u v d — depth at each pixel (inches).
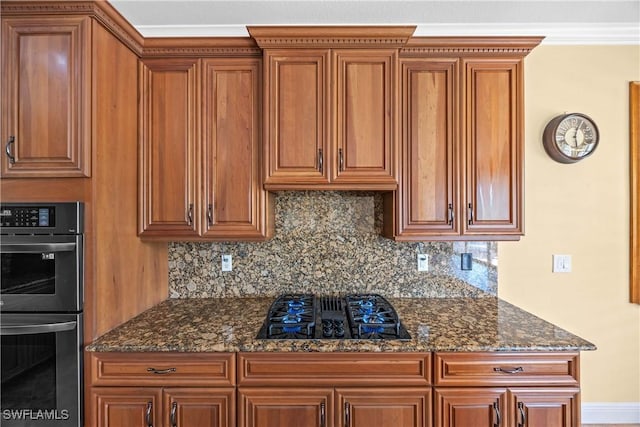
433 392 58.7
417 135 74.4
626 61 91.5
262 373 59.0
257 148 74.8
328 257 87.7
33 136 58.8
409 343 59.1
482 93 74.4
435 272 87.8
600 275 91.3
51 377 57.6
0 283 57.4
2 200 59.1
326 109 72.4
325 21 88.3
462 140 74.1
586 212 91.4
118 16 64.6
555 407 58.6
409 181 74.4
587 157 89.7
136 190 73.7
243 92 74.7
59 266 57.6
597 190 91.4
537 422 58.6
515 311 76.6
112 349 58.1
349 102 72.6
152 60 74.5
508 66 74.4
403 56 74.5
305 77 72.7
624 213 91.6
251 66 74.7
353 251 87.7
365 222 87.8
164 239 74.3
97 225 60.6
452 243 88.2
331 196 87.8
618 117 91.7
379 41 71.5
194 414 58.7
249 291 87.7
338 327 63.9
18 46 58.9
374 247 87.7
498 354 58.7
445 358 58.8
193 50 74.1
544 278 91.0
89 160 59.1
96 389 58.6
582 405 91.4
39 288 57.8
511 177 74.0
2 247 55.6
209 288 87.7
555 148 88.2
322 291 87.7
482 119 74.2
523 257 91.0
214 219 74.5
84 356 58.6
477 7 82.1
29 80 58.9
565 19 87.3
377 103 72.6
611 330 91.3
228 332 63.9
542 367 59.0
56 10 58.6
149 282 78.5
